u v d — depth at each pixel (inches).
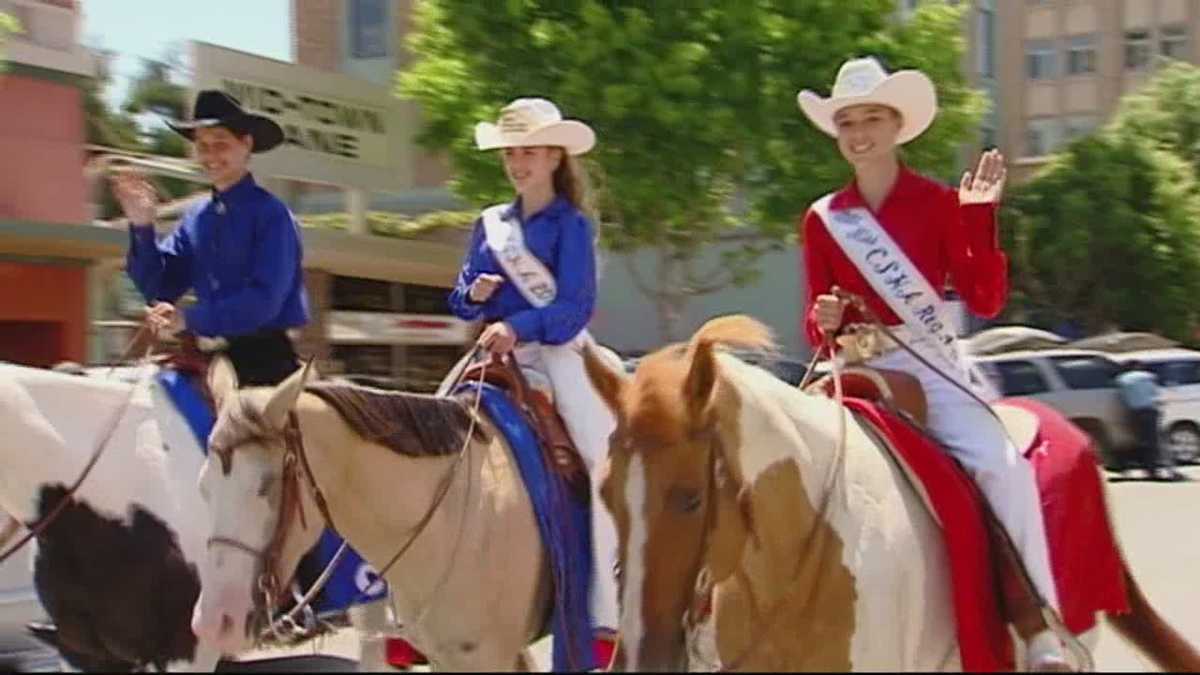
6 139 702.5
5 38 660.1
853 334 231.8
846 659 207.8
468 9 892.6
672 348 208.5
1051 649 213.5
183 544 251.9
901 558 211.6
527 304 263.6
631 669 187.8
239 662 266.1
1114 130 1444.4
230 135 266.8
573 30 874.8
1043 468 231.9
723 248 1230.9
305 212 1251.2
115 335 740.7
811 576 206.7
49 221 698.8
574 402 259.1
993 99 1615.4
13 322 702.5
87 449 251.1
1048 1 1654.8
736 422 199.5
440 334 896.9
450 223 1032.8
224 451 219.1
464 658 241.9
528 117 265.0
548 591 249.8
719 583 205.5
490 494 242.8
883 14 919.7
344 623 281.1
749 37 874.8
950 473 218.7
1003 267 230.1
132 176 277.1
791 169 887.7
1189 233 1362.0
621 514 193.5
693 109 859.4
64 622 256.1
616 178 872.3
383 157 909.8
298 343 362.9
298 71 846.5
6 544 274.5
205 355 265.7
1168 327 1370.6
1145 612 247.3
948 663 221.6
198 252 270.8
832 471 209.0
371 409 232.4
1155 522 733.3
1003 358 973.8
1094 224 1352.1
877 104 229.1
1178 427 1082.1
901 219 230.1
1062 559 227.6
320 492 227.6
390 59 1259.8
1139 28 1665.8
